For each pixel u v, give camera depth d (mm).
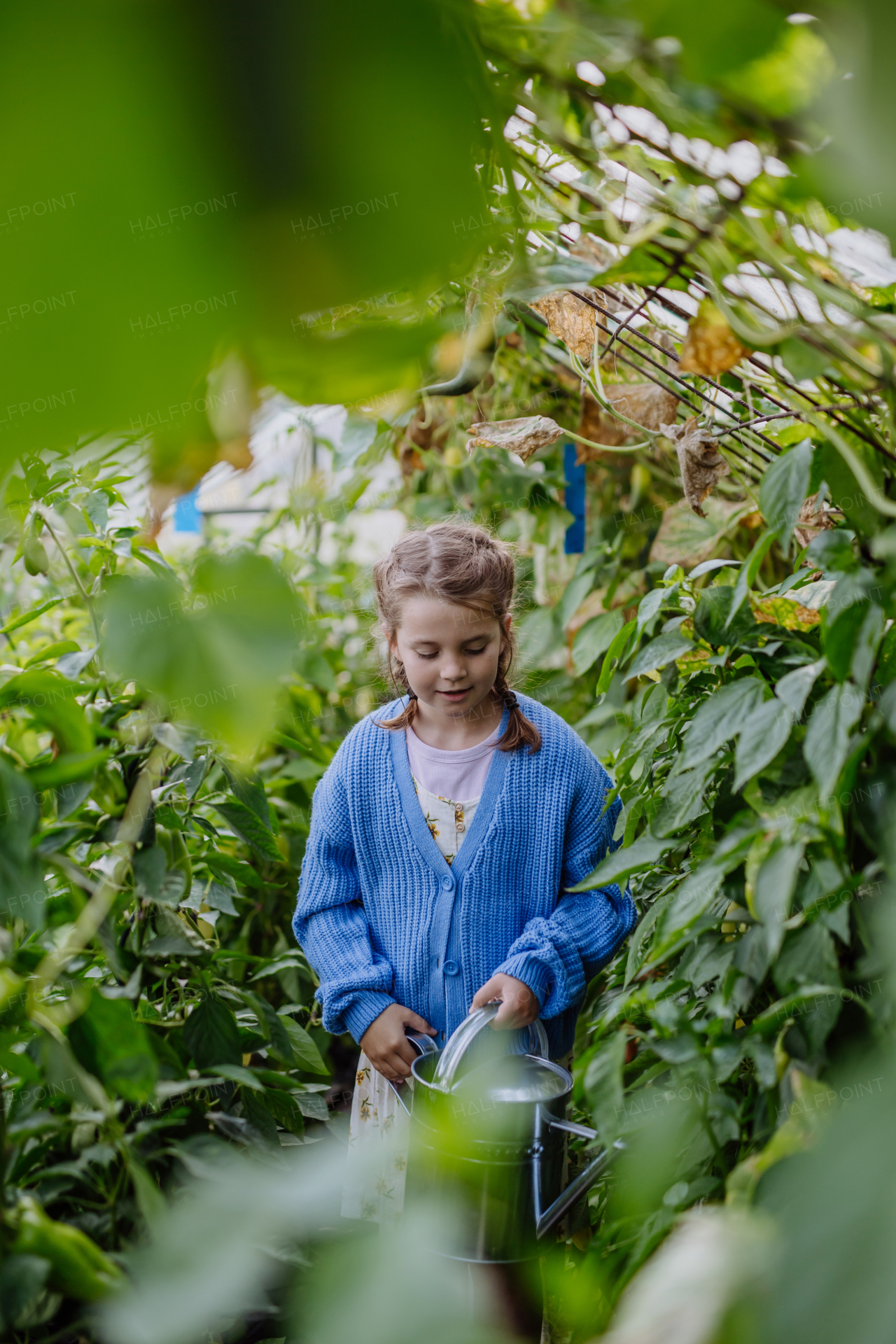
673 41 272
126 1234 768
